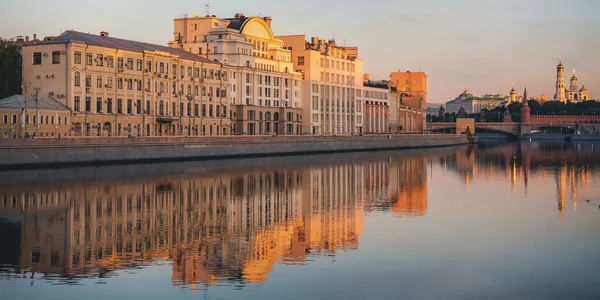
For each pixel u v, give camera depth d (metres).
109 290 43.38
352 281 45.41
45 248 54.78
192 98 175.75
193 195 87.62
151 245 56.25
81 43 143.88
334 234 61.22
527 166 153.50
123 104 154.75
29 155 114.69
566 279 45.97
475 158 187.62
